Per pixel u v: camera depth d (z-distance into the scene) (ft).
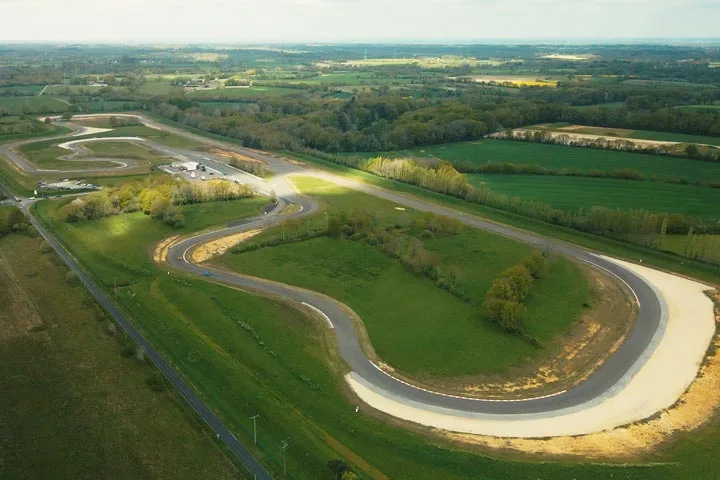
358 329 394.52
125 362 340.59
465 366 352.69
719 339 389.60
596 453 276.82
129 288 441.27
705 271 486.79
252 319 394.93
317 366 346.54
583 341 384.06
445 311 413.59
